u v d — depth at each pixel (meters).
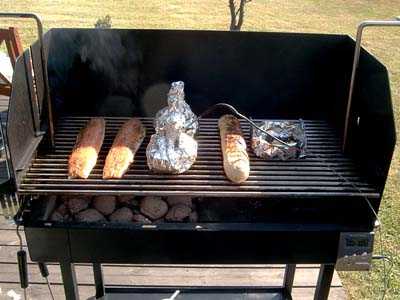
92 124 1.91
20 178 1.55
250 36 2.08
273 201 1.76
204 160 1.80
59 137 1.96
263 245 1.58
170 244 1.56
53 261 1.59
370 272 2.47
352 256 1.57
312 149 1.92
